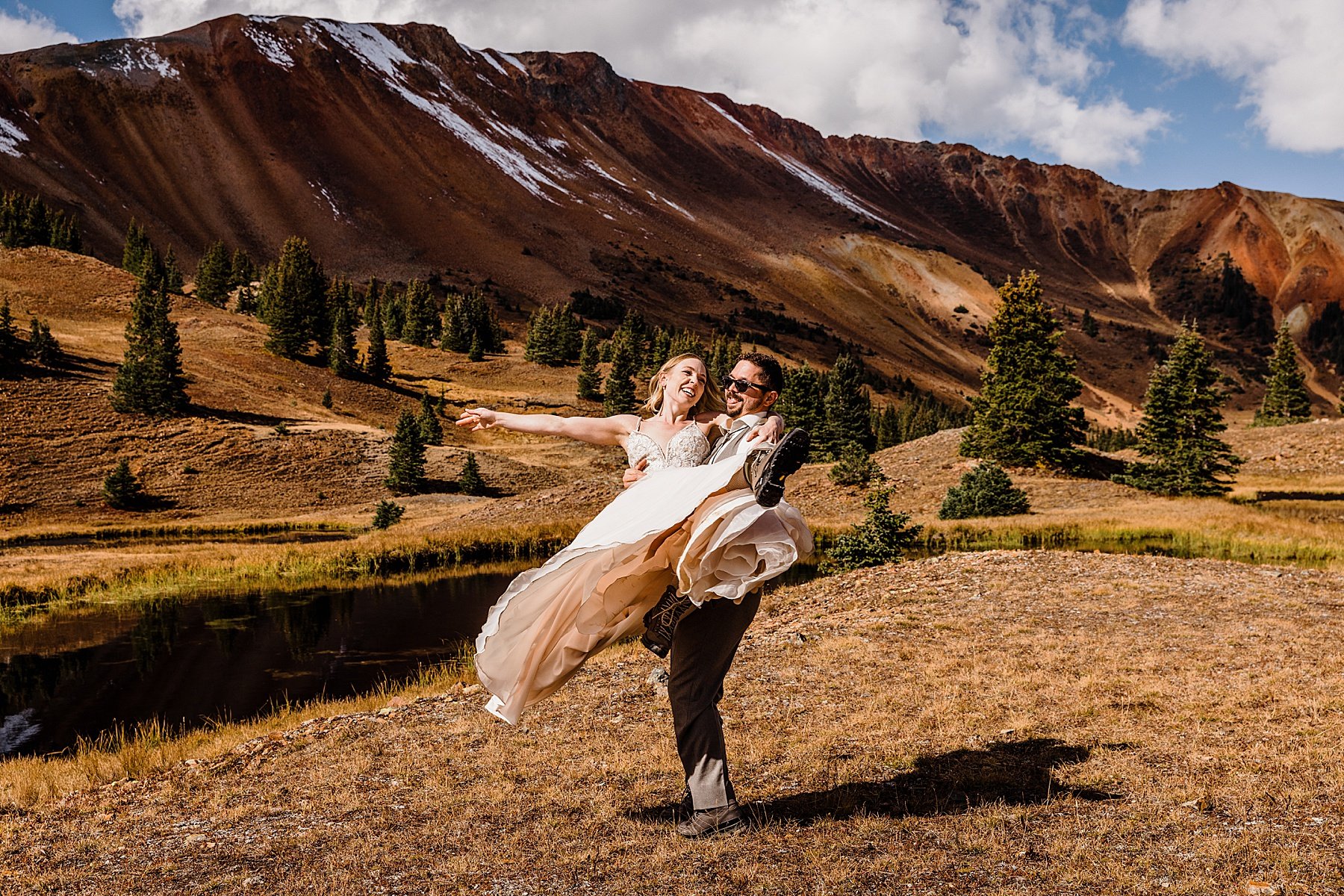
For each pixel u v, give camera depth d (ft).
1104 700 23.27
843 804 16.01
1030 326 154.61
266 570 101.40
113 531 169.48
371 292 529.45
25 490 191.83
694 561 12.60
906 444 183.73
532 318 440.45
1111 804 14.97
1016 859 12.65
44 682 53.62
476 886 13.29
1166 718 21.02
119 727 43.55
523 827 16.47
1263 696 22.59
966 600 43.14
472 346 429.79
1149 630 34.30
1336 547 89.10
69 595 87.30
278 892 13.96
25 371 243.81
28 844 18.81
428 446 265.34
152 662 58.65
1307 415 242.78
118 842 18.20
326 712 34.86
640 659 33.94
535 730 24.97
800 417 233.55
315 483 223.30
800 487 154.61
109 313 353.51
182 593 88.58
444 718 27.78
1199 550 93.45
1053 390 155.22
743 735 22.29
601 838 15.23
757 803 16.48
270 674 54.19
